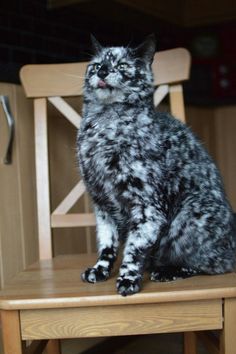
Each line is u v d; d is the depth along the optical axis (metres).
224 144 2.28
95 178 0.98
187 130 1.07
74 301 0.87
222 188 1.09
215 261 1.01
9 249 1.42
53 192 1.54
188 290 0.89
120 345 1.58
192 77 2.30
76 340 1.60
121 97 0.97
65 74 1.31
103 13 1.91
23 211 1.47
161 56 1.31
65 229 1.61
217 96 2.33
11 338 0.89
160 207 0.95
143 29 2.21
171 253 1.04
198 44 2.36
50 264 1.15
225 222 1.03
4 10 1.52
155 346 1.58
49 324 0.89
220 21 2.21
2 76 1.38
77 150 1.03
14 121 1.42
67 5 1.68
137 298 0.87
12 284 0.97
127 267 0.91
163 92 1.31
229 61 2.30
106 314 0.89
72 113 1.32
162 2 2.03
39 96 1.31
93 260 1.18
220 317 0.91
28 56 1.61
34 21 1.64
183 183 1.00
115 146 0.94
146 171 0.93
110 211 1.02
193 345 1.38
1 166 1.39
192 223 1.00
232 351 0.91
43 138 1.30
